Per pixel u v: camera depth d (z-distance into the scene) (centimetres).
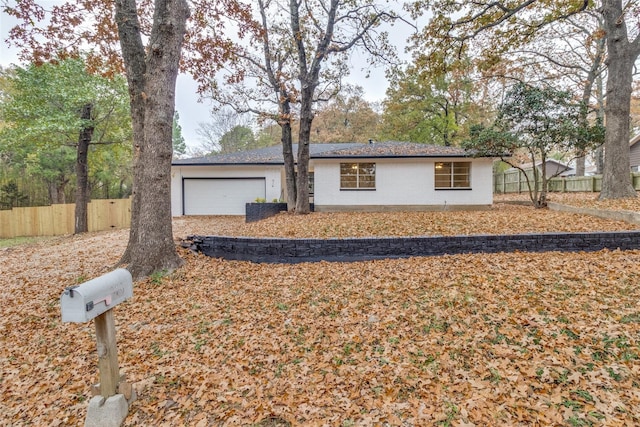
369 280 530
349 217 1024
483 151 1100
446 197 1327
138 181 650
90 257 761
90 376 327
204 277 578
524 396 257
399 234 732
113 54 923
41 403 295
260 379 304
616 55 945
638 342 313
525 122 1014
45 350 383
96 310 227
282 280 557
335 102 2642
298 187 1173
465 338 346
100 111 1343
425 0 1084
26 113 1181
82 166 1393
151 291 522
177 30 580
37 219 1538
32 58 843
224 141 3275
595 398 249
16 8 746
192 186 1572
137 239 619
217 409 267
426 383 282
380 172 1346
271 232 818
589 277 472
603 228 688
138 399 281
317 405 264
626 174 952
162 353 357
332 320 410
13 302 516
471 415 241
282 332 388
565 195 1377
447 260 600
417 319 395
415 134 2509
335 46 1086
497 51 1284
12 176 2056
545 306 396
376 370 305
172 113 601
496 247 634
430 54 1210
